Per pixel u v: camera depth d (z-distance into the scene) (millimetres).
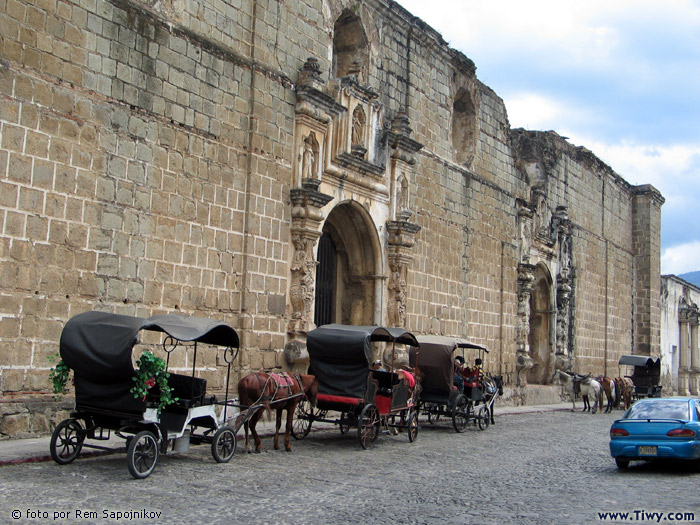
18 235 14891
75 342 12727
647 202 53594
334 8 24562
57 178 15633
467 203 32031
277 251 21453
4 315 14625
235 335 14867
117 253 16828
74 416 13133
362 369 17875
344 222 26016
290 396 16641
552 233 40500
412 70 28812
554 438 22797
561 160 42094
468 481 14109
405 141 26828
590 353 45094
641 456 15617
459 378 23672
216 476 13070
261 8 21359
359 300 26484
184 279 18484
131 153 17250
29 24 15273
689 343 63719
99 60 16625
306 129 22531
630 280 52500
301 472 14062
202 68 19297
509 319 34969
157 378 12789
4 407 14547
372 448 18156
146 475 12453
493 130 34656
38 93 15344
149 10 17859
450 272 30469
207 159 19312
